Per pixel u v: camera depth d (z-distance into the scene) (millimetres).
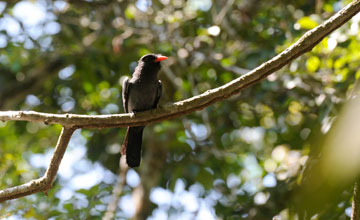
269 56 9148
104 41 10812
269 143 10617
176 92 10445
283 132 10289
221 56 9750
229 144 10828
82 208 8234
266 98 9953
